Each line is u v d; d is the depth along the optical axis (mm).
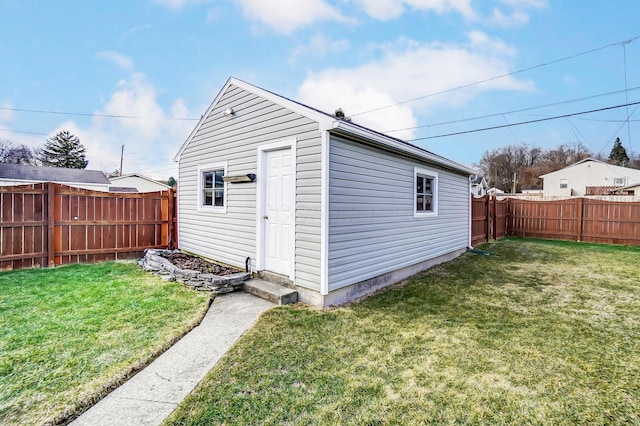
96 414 2039
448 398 2252
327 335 3291
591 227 11055
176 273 5102
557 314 3998
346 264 4508
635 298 4691
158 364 2678
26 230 5906
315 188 4219
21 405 2057
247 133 5508
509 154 46281
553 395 2312
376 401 2205
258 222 5195
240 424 1956
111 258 6914
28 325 3277
